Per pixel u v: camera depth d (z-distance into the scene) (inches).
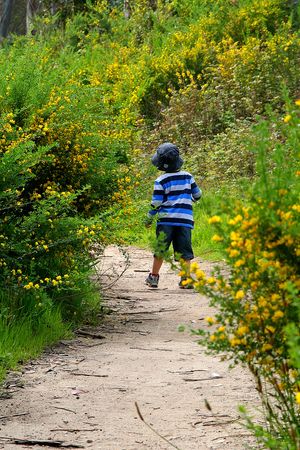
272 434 239.8
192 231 763.4
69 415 289.0
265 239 213.2
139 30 1409.9
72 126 494.3
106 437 265.4
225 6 1305.4
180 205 593.6
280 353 219.8
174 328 450.3
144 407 299.4
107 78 1183.6
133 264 681.6
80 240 458.0
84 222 446.3
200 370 352.5
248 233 212.8
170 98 1135.6
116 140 537.0
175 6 1449.3
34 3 1689.2
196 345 405.4
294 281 212.7
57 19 1569.9
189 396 313.0
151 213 574.2
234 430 270.8
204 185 889.5
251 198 216.2
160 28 1397.6
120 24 1441.9
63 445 256.7
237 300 217.5
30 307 415.8
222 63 1120.2
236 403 301.7
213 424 277.9
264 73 1056.8
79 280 459.2
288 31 1187.3
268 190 214.7
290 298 211.3
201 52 1196.5
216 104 1046.4
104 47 1347.2
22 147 424.2
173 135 1031.6
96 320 458.3
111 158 514.0
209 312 495.5
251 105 1008.9
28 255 445.7
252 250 213.3
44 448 255.0
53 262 452.8
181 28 1363.2
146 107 1152.8
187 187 597.6
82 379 338.0
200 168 927.7
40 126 466.6
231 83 1069.8
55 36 1409.9
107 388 324.5
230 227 214.8
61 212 483.8
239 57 1114.1
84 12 1636.3
